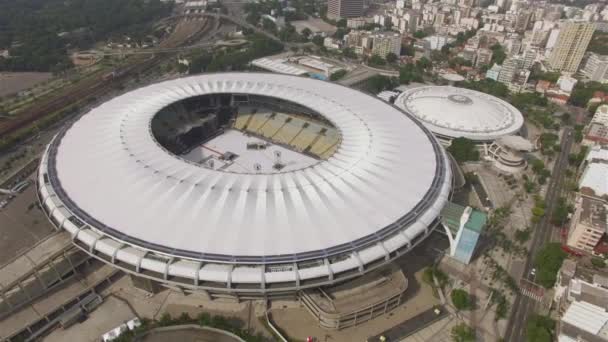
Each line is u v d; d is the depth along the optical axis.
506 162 153.50
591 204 118.75
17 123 182.12
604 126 172.62
